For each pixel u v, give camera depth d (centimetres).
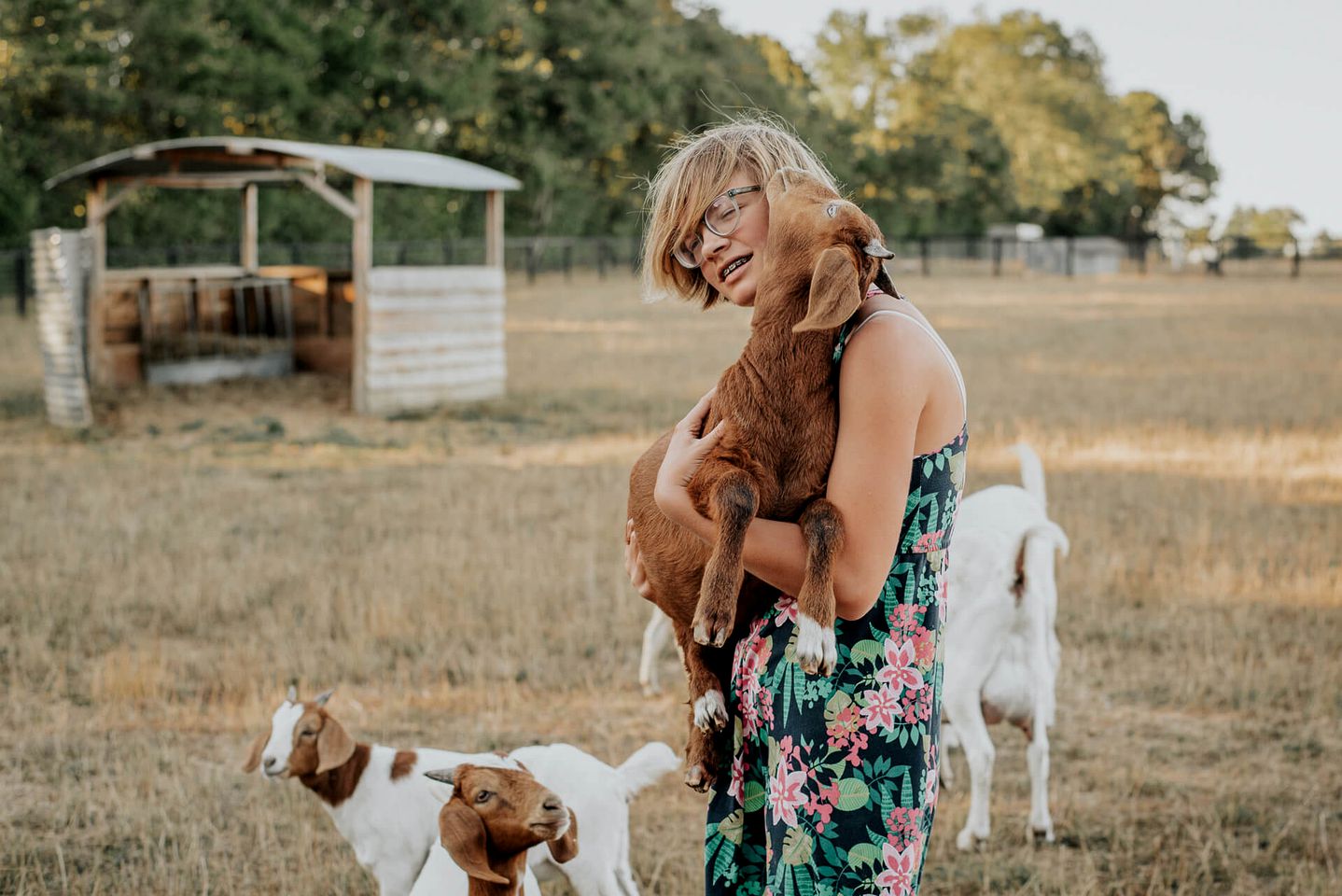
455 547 894
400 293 1567
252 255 1786
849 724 230
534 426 1493
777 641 239
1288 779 556
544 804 332
